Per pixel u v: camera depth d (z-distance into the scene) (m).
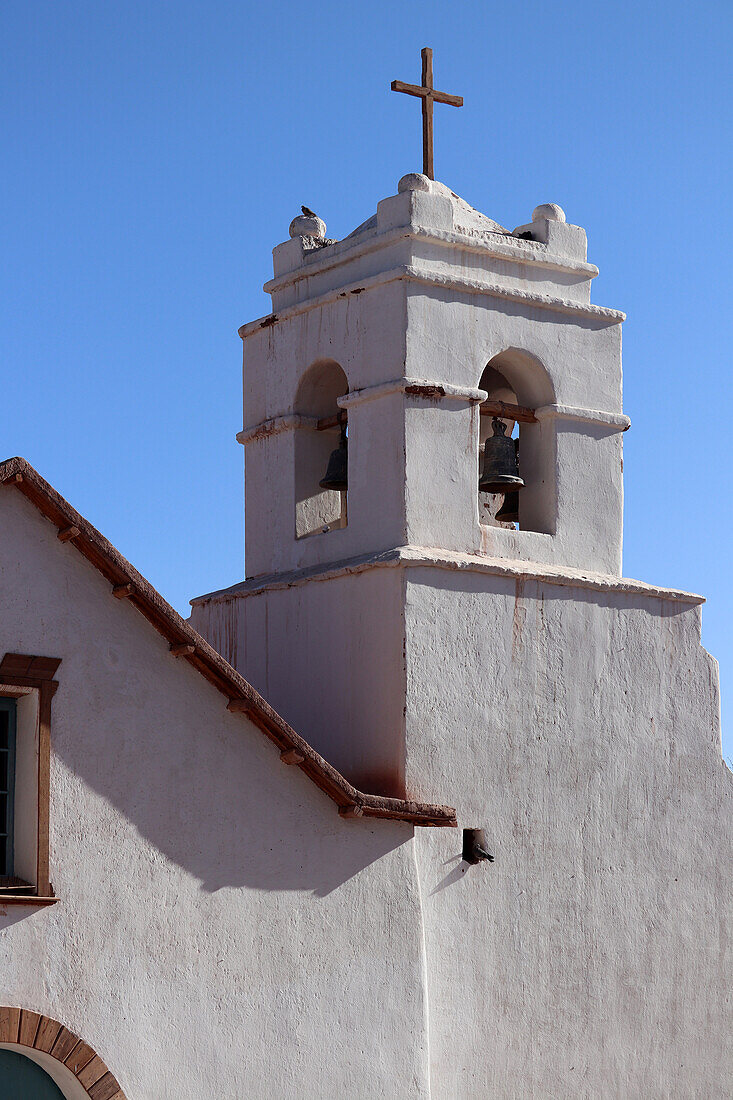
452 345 16.91
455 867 15.77
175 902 14.01
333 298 17.44
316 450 17.97
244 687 14.42
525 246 17.55
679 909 17.22
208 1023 13.99
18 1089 13.38
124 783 13.91
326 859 14.87
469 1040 15.57
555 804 16.52
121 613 14.15
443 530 16.56
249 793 14.55
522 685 16.50
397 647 15.84
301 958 14.59
